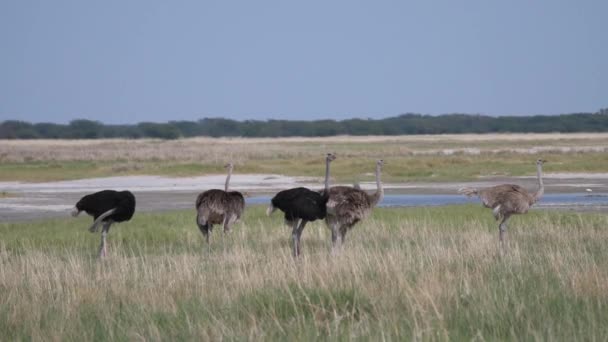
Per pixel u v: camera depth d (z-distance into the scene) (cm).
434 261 4438
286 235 6338
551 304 3322
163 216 7906
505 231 5800
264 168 16450
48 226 7244
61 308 3634
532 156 19825
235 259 4878
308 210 5325
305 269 4053
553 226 6481
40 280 4181
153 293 3834
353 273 3950
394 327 2998
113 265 4897
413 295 3372
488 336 2972
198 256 5209
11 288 4062
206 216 5816
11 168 17762
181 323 3294
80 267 4488
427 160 18050
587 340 2873
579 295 3456
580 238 5803
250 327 3155
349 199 5419
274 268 4172
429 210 8162
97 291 3953
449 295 3481
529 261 4459
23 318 3491
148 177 15162
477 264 4319
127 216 5597
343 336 3003
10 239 6388
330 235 6328
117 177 15250
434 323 3073
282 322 3278
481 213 7756
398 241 5900
